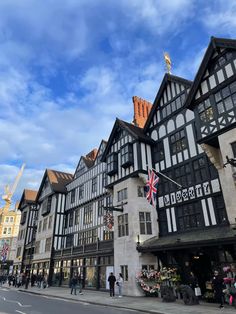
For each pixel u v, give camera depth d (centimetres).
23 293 1981
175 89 1880
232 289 1058
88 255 2223
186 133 1712
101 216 2442
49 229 3102
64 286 2541
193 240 1296
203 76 1470
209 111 1396
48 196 3338
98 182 2631
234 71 1316
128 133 2036
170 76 1909
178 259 1502
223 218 1378
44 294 1852
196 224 1512
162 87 1967
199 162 1582
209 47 1440
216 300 1195
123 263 1739
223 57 1402
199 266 1440
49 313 981
